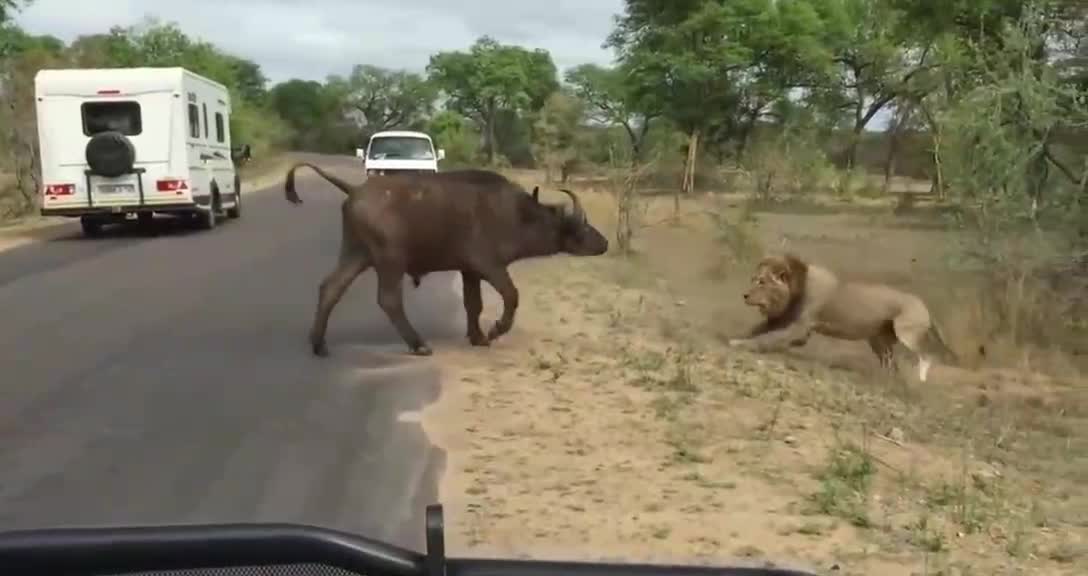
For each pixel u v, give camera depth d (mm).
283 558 1994
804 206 33406
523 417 8289
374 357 10398
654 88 49312
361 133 134375
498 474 6938
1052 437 8789
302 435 7770
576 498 6512
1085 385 10680
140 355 10414
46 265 17531
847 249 19375
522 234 10805
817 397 9406
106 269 16969
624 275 16562
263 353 10555
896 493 6793
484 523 6047
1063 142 13398
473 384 9320
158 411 8367
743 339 11461
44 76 21641
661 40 49969
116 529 1998
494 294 14617
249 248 20062
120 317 12547
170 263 17703
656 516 6223
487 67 91750
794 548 5754
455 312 13094
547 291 14945
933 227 23953
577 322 12508
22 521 5980
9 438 7621
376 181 10500
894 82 35469
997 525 6270
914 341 10906
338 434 7801
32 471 6891
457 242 10555
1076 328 12672
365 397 8867
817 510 6371
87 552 1958
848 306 11086
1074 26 15227
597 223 22766
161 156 21953
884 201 36250
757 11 48875
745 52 48156
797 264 11289
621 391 9180
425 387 9211
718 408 8695
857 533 6023
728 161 39969
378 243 10336
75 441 7559
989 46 19297
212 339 11234
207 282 15453
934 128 17172
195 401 8680
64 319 12398
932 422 9055
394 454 7348
